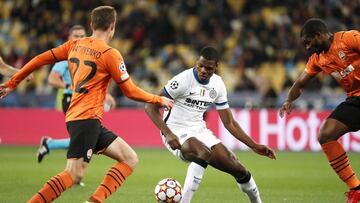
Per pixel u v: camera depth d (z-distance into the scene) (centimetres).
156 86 7156
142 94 2255
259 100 6575
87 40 2308
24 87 7431
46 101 7000
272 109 6334
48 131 6400
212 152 2419
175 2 8288
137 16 8025
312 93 6544
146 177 3925
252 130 6131
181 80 2562
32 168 4309
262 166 4728
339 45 2519
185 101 2595
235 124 2603
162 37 7894
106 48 2255
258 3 8062
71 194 3045
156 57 7731
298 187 3516
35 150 5769
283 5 8012
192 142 2489
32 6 8469
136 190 3281
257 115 6125
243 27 7744
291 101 2762
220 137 6166
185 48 7775
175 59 7369
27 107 7006
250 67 7250
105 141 2347
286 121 6059
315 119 5994
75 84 2269
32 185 3403
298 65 7250
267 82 6544
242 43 7531
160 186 2461
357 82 2552
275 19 7862
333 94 6469
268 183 3700
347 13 7806
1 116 6531
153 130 6275
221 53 7600
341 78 2570
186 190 2438
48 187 2184
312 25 2527
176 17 8094
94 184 3475
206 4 8125
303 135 6022
